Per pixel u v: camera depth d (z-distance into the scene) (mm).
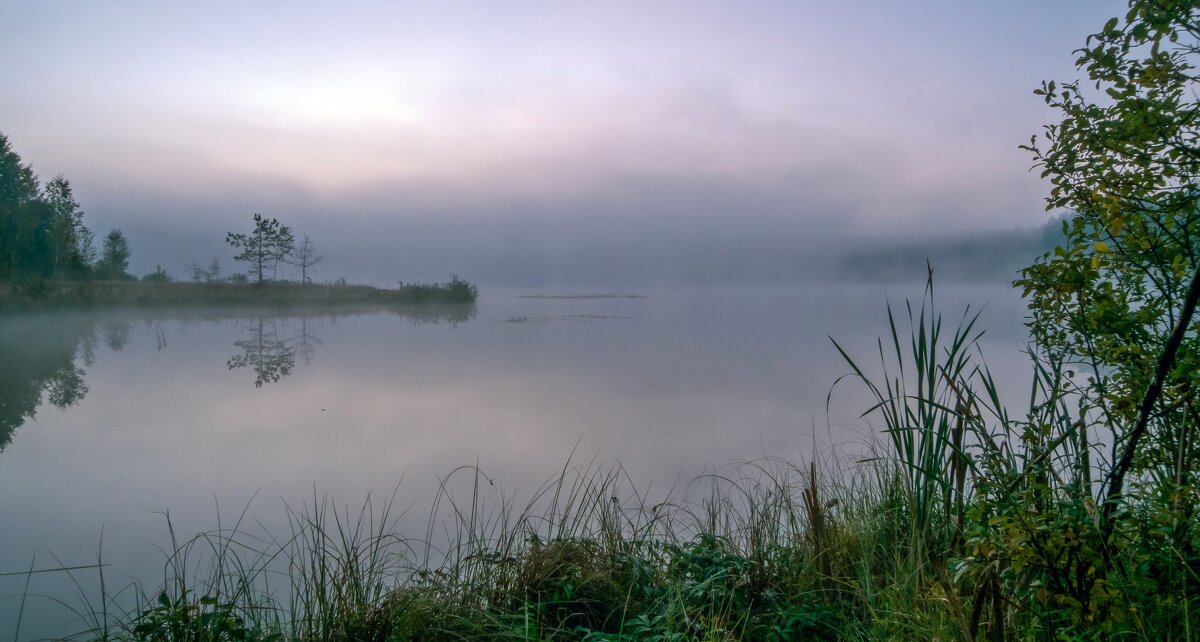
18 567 4746
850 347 16641
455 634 3121
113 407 10555
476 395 11273
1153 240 2346
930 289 3533
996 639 2285
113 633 3494
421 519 5422
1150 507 2357
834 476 5055
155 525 5551
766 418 9031
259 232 45062
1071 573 2184
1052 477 2613
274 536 5188
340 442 8234
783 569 3662
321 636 3209
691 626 2984
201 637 2922
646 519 4555
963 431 3303
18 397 11336
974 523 2516
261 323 29328
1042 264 2656
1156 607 2176
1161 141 2236
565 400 10703
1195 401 2293
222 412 10117
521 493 6000
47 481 6789
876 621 2854
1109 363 2508
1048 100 2488
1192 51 2275
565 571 3572
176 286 39656
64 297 31312
